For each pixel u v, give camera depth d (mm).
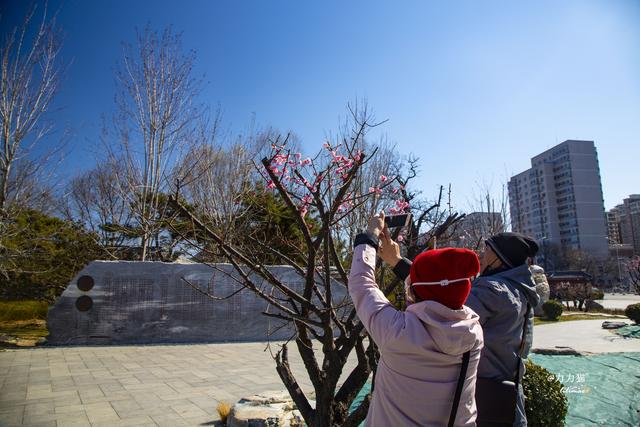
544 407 3771
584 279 37625
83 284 12047
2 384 7355
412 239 3859
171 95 15078
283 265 13320
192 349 11430
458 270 1575
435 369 1525
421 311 1556
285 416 5215
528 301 2404
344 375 8273
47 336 11633
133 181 15180
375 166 12203
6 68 11359
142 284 12500
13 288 15695
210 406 6238
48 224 17000
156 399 6570
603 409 6070
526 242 2486
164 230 14852
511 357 2242
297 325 2922
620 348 11891
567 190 69438
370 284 1770
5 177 11383
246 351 11227
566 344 12750
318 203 2609
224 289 13125
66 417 5645
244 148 12727
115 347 11531
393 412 1548
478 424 2123
